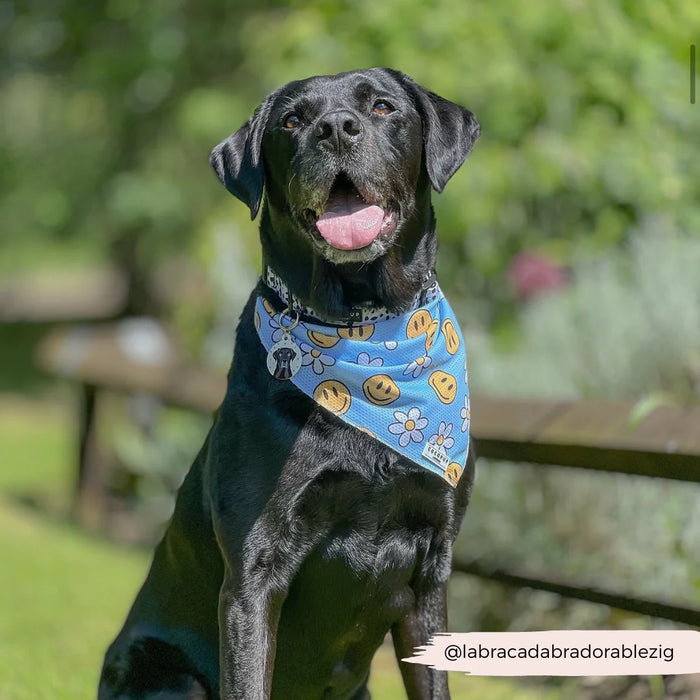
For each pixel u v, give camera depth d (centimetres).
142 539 948
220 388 830
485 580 570
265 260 409
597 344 647
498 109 865
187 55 1423
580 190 877
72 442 1484
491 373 699
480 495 641
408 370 387
